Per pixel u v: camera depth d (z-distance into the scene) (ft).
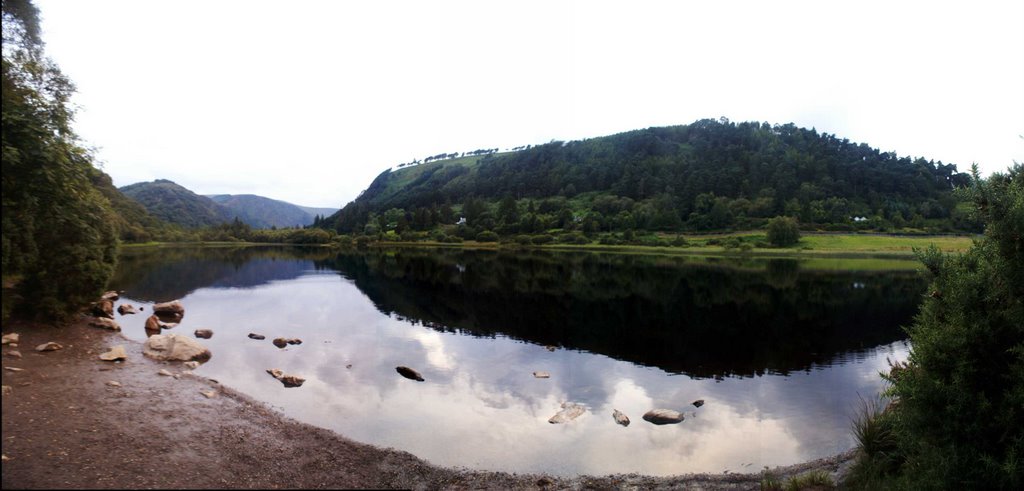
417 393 45.03
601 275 178.09
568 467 31.09
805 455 33.45
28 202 45.88
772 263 239.09
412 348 63.16
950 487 18.19
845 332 78.69
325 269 190.49
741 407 43.21
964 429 18.16
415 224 529.04
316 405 40.40
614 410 42.19
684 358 61.21
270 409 38.22
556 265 227.61
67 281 59.00
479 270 196.13
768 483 27.45
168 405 35.19
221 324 75.05
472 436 35.53
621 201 502.38
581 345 67.87
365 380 48.37
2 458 23.12
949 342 18.80
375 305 100.37
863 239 341.00
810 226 398.01
